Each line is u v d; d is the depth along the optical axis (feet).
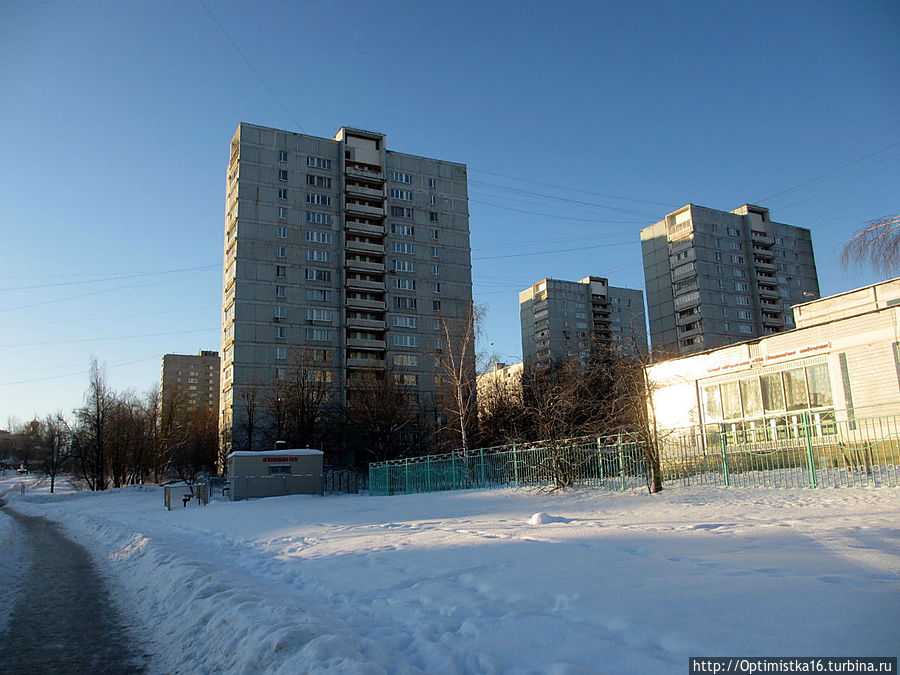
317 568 29.81
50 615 27.94
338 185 238.48
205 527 60.23
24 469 381.19
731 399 66.64
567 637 15.69
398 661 16.26
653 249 297.33
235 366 208.64
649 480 53.52
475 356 129.70
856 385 55.77
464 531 36.42
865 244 42.01
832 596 16.25
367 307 231.30
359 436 158.81
